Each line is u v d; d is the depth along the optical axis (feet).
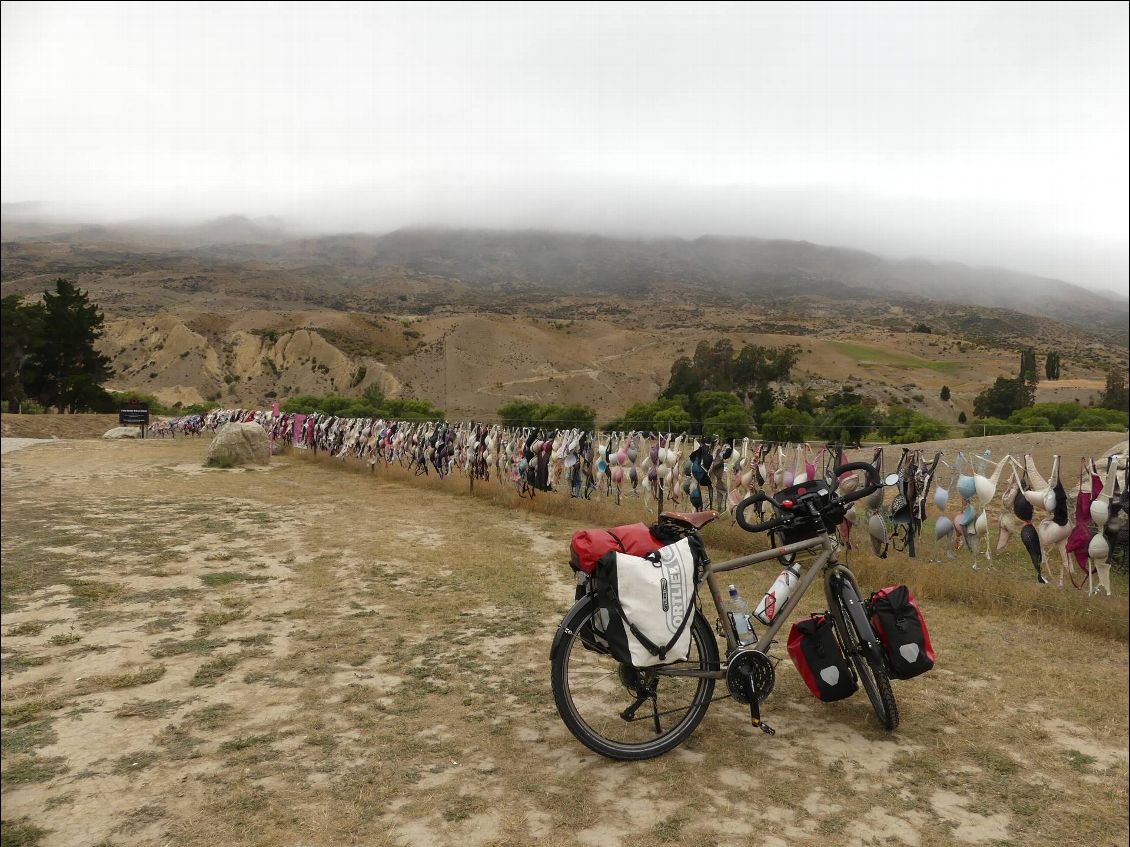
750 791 10.52
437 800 10.03
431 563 25.58
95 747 11.53
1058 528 18.76
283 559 25.91
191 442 87.20
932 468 21.98
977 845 9.33
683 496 31.14
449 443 46.32
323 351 645.92
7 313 216.54
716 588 12.22
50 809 9.65
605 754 11.20
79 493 40.98
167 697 13.69
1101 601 18.79
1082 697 14.46
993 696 14.48
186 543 28.07
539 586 22.56
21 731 12.08
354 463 59.88
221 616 18.83
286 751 11.49
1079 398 581.53
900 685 14.98
